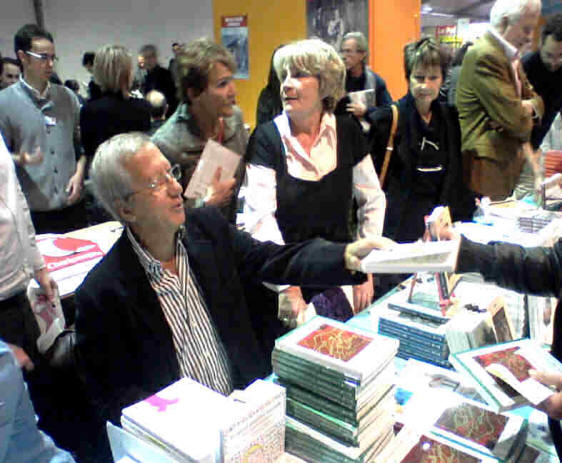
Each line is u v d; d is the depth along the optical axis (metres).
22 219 2.15
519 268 1.27
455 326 1.52
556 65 2.97
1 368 0.84
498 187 2.81
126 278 1.45
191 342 1.54
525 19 2.50
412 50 2.61
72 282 2.39
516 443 1.19
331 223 2.06
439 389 1.43
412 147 2.67
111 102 3.55
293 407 1.21
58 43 8.30
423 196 2.75
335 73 2.00
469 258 1.30
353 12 5.20
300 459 1.18
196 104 2.14
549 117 3.12
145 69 6.76
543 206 2.68
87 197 3.99
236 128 2.54
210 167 2.04
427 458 1.14
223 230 1.65
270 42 6.06
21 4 7.91
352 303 2.12
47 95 3.51
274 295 1.78
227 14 6.32
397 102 2.74
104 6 8.50
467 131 2.76
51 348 1.82
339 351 1.18
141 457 1.09
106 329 1.46
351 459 1.11
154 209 1.41
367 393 1.13
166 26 8.44
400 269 1.23
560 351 1.29
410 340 1.62
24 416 0.91
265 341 1.78
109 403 1.48
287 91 1.95
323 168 2.02
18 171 3.50
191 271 1.57
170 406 1.13
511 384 1.15
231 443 1.03
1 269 2.07
